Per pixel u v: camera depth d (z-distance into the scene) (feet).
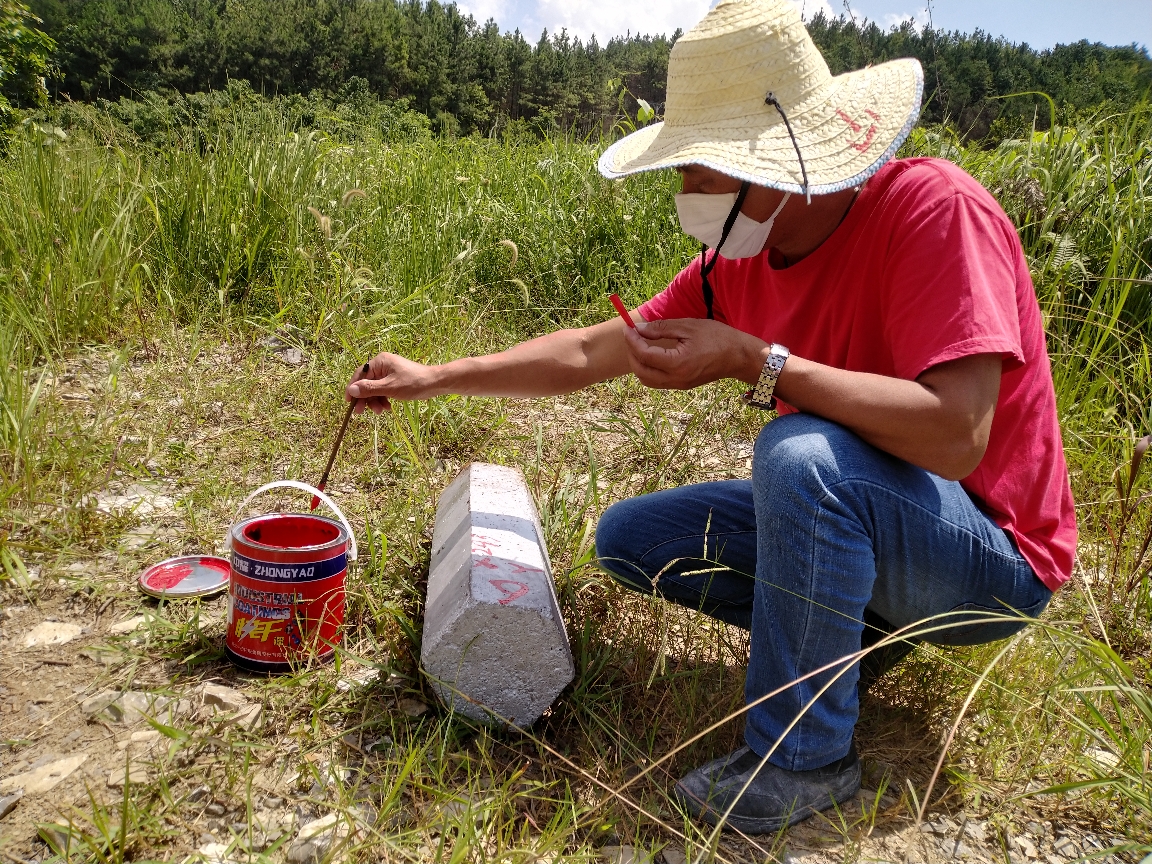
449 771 6.21
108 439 10.37
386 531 9.15
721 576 7.45
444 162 20.17
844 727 6.03
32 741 6.03
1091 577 9.47
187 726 6.21
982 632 6.39
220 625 7.51
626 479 11.07
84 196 14.82
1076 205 14.32
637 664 7.39
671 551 7.39
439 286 15.10
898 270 5.75
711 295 7.41
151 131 16.67
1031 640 7.70
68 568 8.10
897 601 6.31
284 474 10.42
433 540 8.36
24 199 14.34
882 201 5.99
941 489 5.93
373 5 334.24
